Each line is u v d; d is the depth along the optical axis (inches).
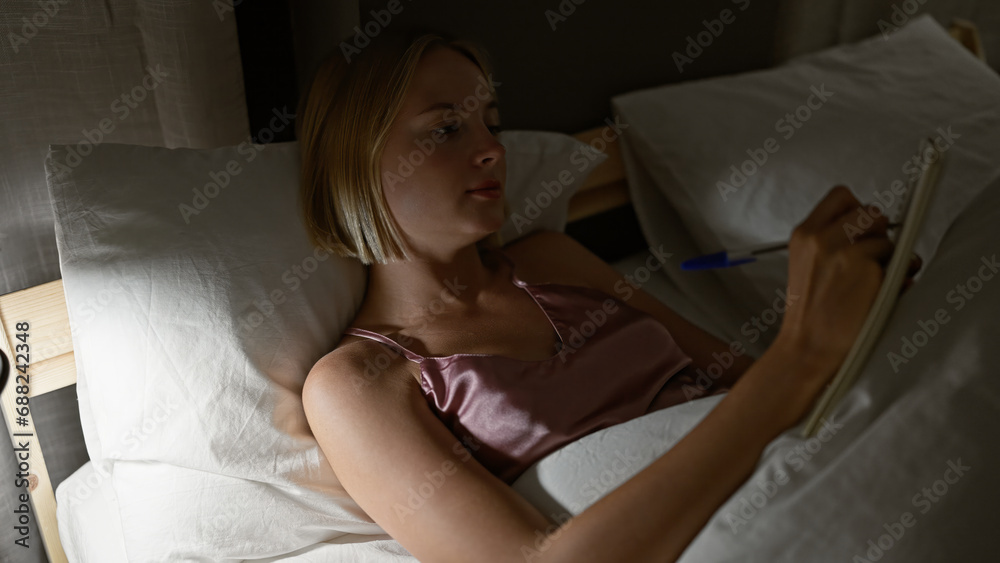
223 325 32.2
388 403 31.4
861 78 56.4
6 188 35.7
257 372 32.6
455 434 33.2
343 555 32.7
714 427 27.0
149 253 31.8
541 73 55.4
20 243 36.8
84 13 35.7
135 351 31.3
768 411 26.9
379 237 36.1
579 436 33.0
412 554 30.1
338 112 35.6
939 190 47.4
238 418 31.9
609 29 57.7
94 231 31.5
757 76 58.1
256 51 48.1
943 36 60.7
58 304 35.8
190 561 31.7
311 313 35.7
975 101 54.0
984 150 49.8
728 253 30.7
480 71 39.1
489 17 51.0
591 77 58.4
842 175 50.1
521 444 32.5
